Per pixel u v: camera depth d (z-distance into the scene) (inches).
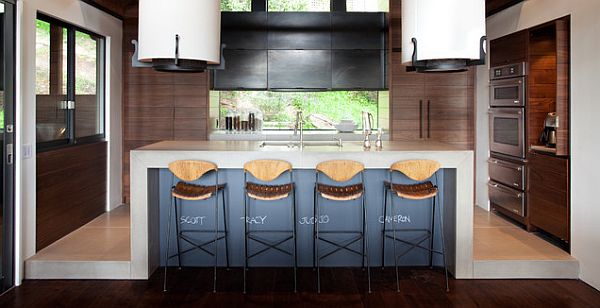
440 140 280.8
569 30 184.2
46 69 202.8
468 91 280.4
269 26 278.1
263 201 188.5
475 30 159.8
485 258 181.3
